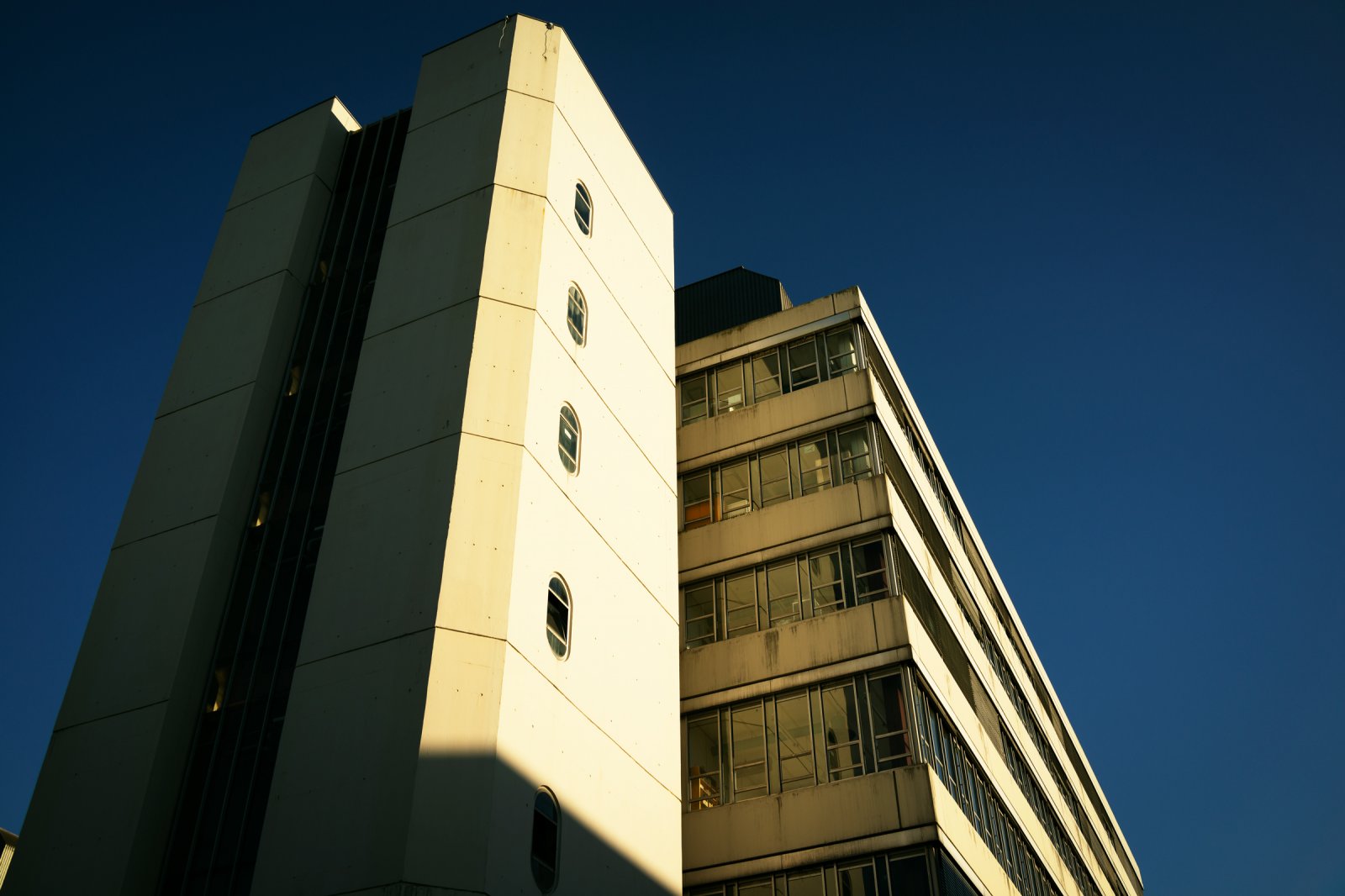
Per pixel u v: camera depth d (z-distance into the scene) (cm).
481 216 2728
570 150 3061
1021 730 4278
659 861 2495
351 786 2000
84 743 2325
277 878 1956
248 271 3008
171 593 2469
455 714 2044
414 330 2575
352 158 3238
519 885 1997
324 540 2330
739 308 4369
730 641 3241
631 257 3306
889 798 2797
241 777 2253
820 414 3578
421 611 2144
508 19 3169
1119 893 5903
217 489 2589
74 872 2162
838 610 3164
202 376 2836
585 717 2369
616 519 2761
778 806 2902
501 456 2369
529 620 2253
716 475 3622
